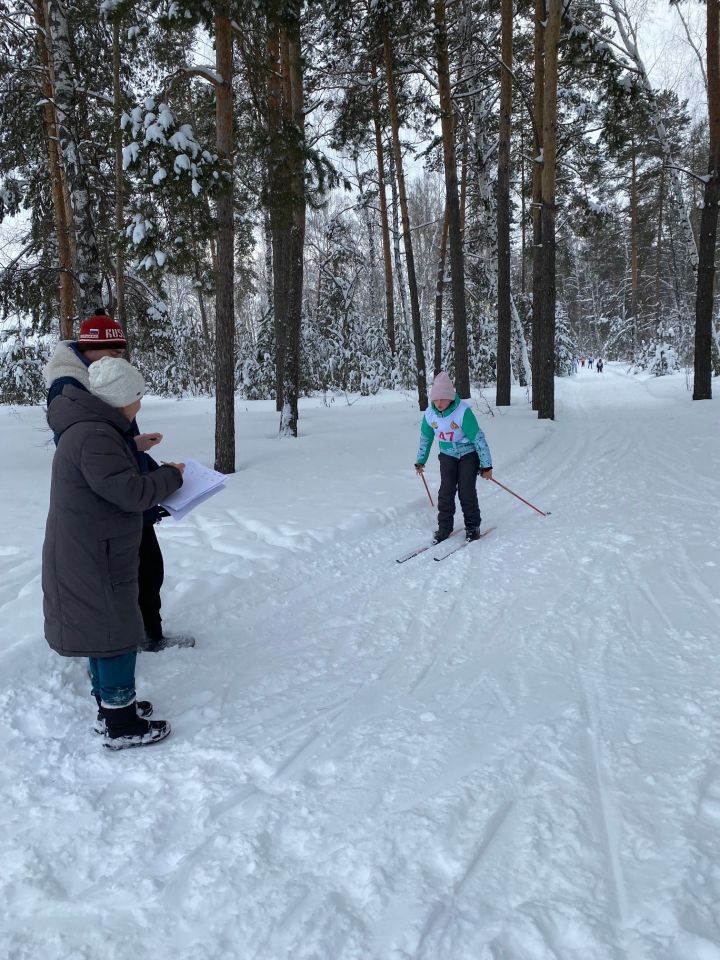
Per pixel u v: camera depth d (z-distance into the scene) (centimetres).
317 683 297
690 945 147
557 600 382
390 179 2219
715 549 447
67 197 1241
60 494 232
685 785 205
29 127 1172
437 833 191
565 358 3562
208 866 184
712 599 363
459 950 151
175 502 272
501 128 1525
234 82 1108
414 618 372
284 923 163
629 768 216
